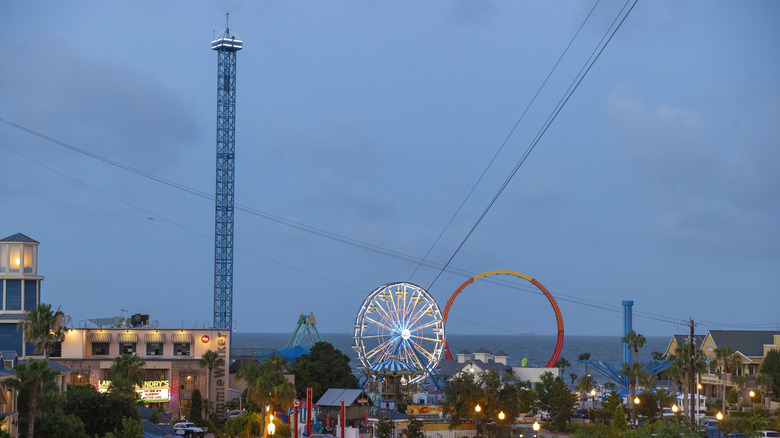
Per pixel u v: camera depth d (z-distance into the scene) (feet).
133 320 586.45
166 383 541.34
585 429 369.71
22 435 340.80
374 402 592.19
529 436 491.31
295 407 397.39
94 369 526.57
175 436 420.77
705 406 609.01
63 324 440.04
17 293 476.54
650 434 343.05
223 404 553.23
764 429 452.35
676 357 597.52
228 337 566.77
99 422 385.70
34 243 487.20
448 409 529.04
